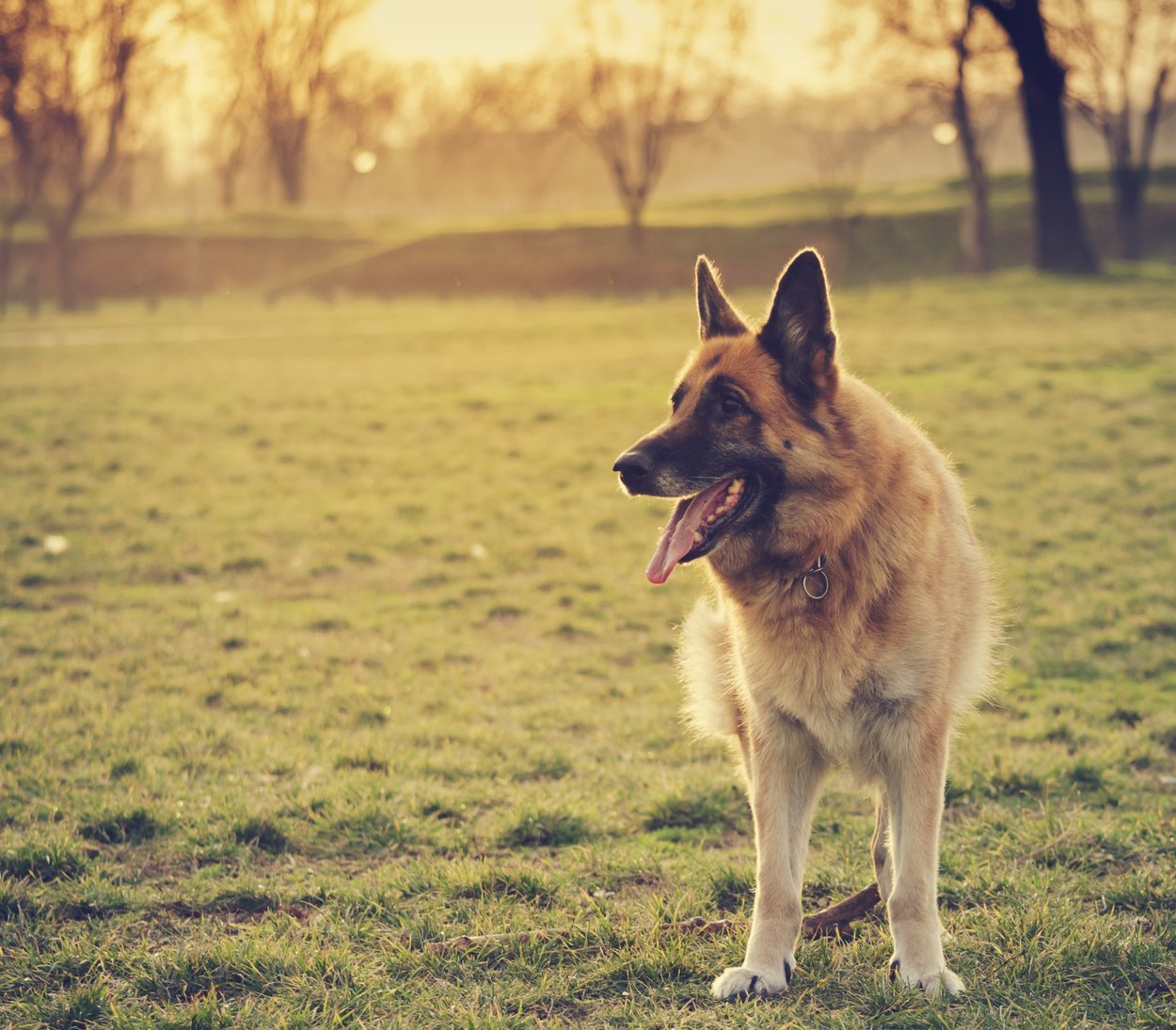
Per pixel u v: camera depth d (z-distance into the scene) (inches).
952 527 175.0
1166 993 152.5
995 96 2028.8
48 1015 153.9
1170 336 943.0
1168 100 2185.0
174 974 164.2
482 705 301.3
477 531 504.7
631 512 529.0
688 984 161.2
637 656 349.4
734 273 2482.8
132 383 948.0
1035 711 283.9
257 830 216.5
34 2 1983.3
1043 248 1568.7
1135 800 226.4
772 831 164.2
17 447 666.2
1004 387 752.3
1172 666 317.7
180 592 414.3
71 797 230.8
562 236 2815.0
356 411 798.5
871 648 158.4
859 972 161.5
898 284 1860.2
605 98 2662.4
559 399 828.6
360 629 375.2
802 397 165.2
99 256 3006.9
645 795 239.1
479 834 219.5
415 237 2947.8
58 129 2253.9
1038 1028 143.2
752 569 167.0
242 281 2982.3
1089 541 441.7
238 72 3250.5
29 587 418.9
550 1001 157.2
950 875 197.3
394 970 165.9
